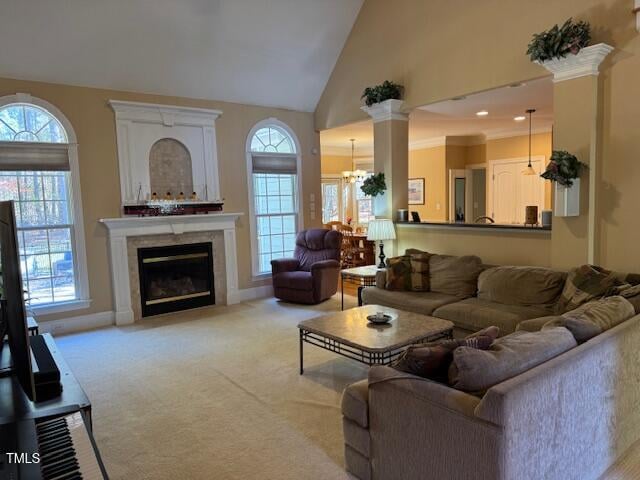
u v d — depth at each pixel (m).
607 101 3.75
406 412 1.94
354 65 6.19
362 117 6.19
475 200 9.72
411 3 5.29
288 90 6.53
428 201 9.56
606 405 2.21
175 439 2.72
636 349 2.45
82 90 5.09
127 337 4.81
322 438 2.68
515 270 4.04
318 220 7.33
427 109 6.03
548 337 2.05
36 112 4.88
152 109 5.54
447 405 1.76
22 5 4.18
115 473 2.38
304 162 7.07
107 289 5.35
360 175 10.36
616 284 3.21
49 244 5.03
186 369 3.84
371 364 3.00
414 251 5.04
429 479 1.87
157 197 5.66
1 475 1.23
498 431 1.60
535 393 1.72
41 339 2.76
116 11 4.57
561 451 1.90
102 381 3.63
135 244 5.48
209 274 6.10
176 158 5.81
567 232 3.94
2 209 1.70
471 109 6.09
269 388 3.41
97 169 5.23
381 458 2.10
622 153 3.70
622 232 3.76
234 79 5.97
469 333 3.78
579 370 1.97
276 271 6.30
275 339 4.60
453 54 4.89
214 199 6.11
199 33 5.18
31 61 4.65
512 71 4.37
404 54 5.44
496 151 8.80
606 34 3.71
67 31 4.55
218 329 5.02
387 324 3.44
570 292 3.46
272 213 6.83
